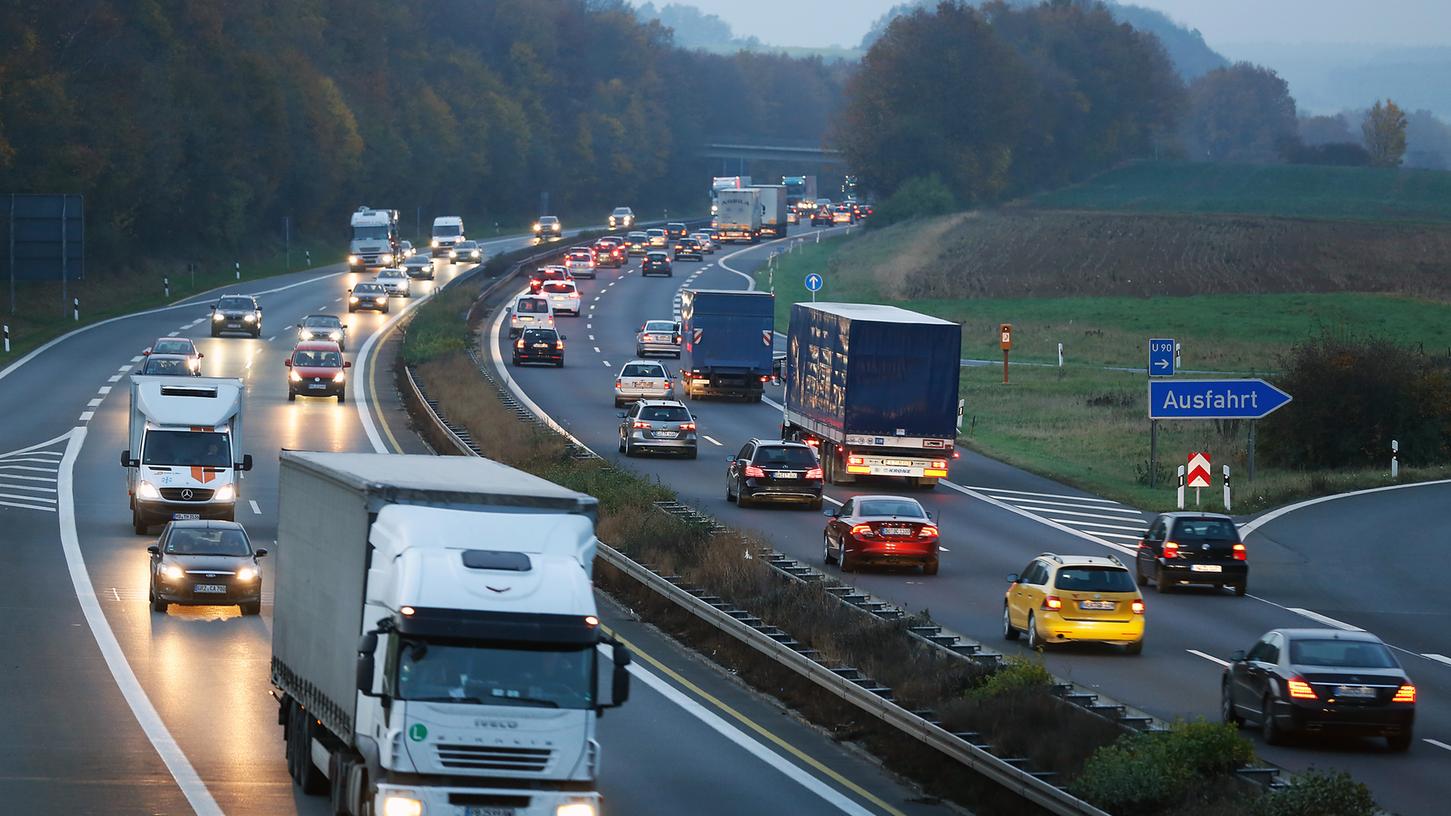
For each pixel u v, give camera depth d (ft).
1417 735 165.07
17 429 399.44
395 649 103.55
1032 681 155.43
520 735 103.30
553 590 106.83
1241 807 114.73
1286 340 649.20
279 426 407.03
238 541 222.48
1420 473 409.49
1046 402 515.91
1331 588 268.62
